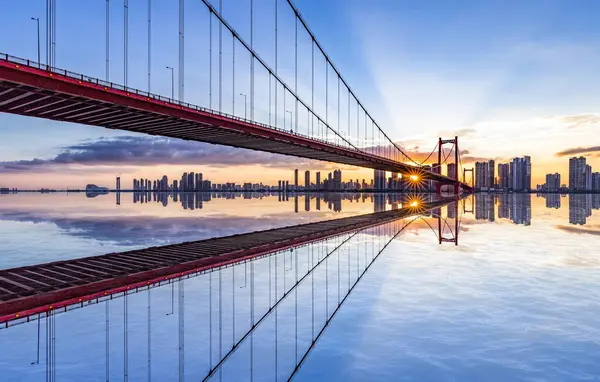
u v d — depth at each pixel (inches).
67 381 388.5
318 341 463.5
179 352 448.5
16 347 463.2
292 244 1211.2
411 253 995.3
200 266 885.8
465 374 383.9
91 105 1649.9
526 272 766.5
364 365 405.7
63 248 1137.4
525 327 487.8
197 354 442.9
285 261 956.0
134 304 621.3
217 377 392.5
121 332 507.8
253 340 475.8
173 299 647.8
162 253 1058.1
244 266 903.1
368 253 1021.8
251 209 3009.4
